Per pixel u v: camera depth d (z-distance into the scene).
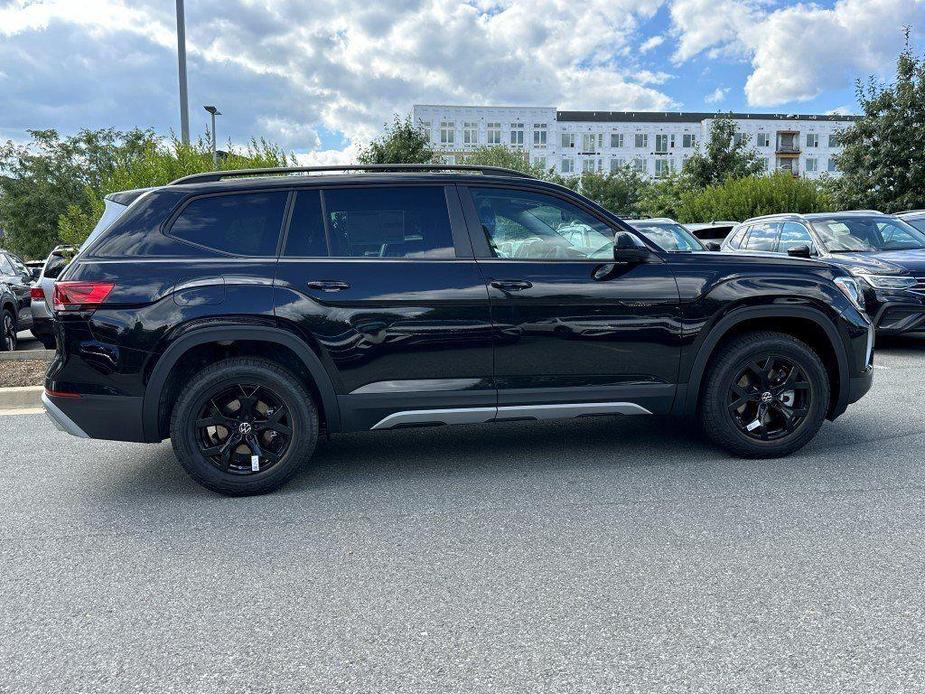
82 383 3.61
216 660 2.25
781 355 4.07
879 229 8.76
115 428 3.63
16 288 10.60
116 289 3.58
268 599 2.65
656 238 9.72
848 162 21.16
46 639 2.41
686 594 2.60
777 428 4.21
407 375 3.80
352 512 3.54
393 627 2.43
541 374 3.89
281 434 3.81
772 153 69.25
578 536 3.16
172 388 3.83
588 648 2.26
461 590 2.68
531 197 4.00
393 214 3.88
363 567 2.91
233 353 3.94
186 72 13.14
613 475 3.99
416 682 2.11
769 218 9.92
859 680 2.06
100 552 3.12
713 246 9.49
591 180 58.06
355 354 3.73
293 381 3.75
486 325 3.81
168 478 4.18
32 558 3.07
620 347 3.94
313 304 3.68
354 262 3.77
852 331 4.13
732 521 3.28
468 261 3.85
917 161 19.75
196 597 2.69
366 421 3.82
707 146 32.53
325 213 3.84
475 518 3.41
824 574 2.73
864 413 5.21
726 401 4.10
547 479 3.96
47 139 37.34
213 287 3.62
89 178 37.00
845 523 3.22
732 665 2.15
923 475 3.84
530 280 3.85
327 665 2.21
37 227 36.88
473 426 5.16
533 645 2.29
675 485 3.79
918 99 19.56
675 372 4.02
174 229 3.75
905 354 7.98
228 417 3.75
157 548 3.16
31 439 5.15
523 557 2.96
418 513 3.50
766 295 4.00
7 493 3.96
